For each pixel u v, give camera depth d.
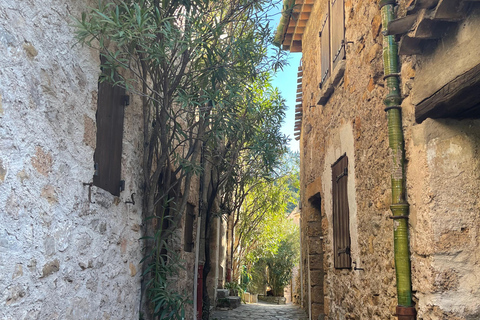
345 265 4.94
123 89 3.89
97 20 2.85
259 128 7.10
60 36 2.63
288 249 19.62
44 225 2.38
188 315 6.48
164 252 5.54
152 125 4.65
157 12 3.20
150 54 3.53
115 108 3.68
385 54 3.40
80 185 2.87
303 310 10.21
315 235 7.75
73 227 2.76
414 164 3.04
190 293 6.84
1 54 2.02
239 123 4.88
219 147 7.46
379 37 3.79
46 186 2.41
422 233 2.88
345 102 5.04
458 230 2.76
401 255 3.08
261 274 19.80
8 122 2.06
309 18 8.01
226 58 4.21
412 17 2.79
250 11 4.66
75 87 2.82
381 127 3.71
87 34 2.81
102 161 3.38
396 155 3.21
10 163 2.07
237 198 10.47
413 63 3.10
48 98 2.46
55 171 2.53
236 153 7.45
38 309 2.30
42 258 2.35
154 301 4.11
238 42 4.20
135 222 4.09
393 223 3.21
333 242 5.64
